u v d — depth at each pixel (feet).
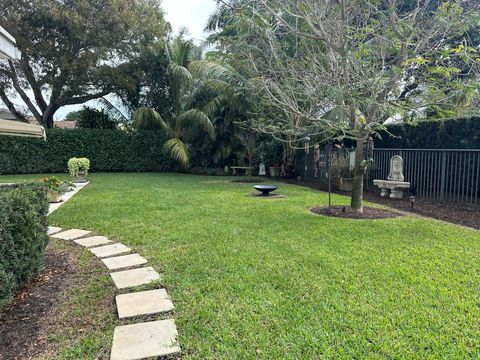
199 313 8.38
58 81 49.85
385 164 31.78
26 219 9.66
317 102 19.80
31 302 9.21
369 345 6.96
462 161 26.40
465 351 6.71
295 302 8.88
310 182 41.47
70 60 47.73
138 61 54.60
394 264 11.60
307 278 10.42
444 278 10.38
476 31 22.77
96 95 56.54
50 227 17.42
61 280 10.71
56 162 50.29
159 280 10.46
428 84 18.11
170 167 57.21
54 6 44.39
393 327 7.63
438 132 30.17
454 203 25.05
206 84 46.06
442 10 16.01
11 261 8.95
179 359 6.63
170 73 50.57
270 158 51.08
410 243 14.21
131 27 49.93
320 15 17.66
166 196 27.78
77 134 51.75
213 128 47.42
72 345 7.21
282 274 10.75
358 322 7.84
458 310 8.36
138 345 7.07
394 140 35.19
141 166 55.77
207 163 54.54
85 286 10.22
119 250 13.60
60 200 24.99
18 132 11.24
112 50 51.88
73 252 13.50
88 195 28.25
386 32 16.87
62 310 8.76
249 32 22.95
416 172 28.76
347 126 19.53
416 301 8.86
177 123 50.75
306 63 21.75
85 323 8.13
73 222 18.38
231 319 8.07
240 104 42.47
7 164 46.57
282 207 22.72
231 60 36.96
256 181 42.34
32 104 56.08
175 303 8.96
